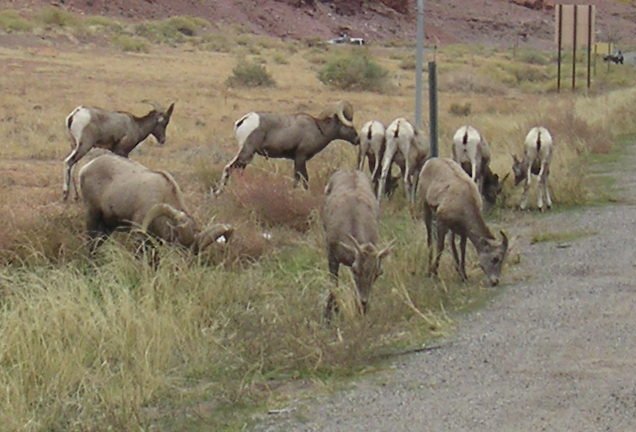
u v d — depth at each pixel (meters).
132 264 15.16
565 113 38.59
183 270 14.81
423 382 11.52
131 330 12.68
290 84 58.22
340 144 28.59
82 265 15.90
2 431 10.22
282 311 13.97
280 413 10.78
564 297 14.77
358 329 12.65
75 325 12.79
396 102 51.03
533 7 144.00
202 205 20.03
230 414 10.85
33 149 29.20
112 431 10.38
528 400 10.77
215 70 62.78
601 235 19.11
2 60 56.53
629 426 9.96
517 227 20.23
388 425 10.28
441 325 13.48
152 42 79.38
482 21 131.75
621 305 14.21
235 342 12.91
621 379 11.27
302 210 19.91
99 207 16.20
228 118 40.22
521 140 31.28
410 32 119.69
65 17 80.50
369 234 13.60
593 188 24.84
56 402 10.96
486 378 11.53
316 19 111.19
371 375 11.87
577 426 10.02
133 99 43.91
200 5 101.56
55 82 48.38
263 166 24.28
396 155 21.27
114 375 11.70
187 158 28.70
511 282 15.78
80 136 21.95
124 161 16.44
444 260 16.55
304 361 12.20
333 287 13.71
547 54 105.25
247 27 101.31
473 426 10.14
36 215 18.02
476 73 70.88
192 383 11.84
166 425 10.59
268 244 18.08
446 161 16.38
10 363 12.02
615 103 47.00
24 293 13.84
